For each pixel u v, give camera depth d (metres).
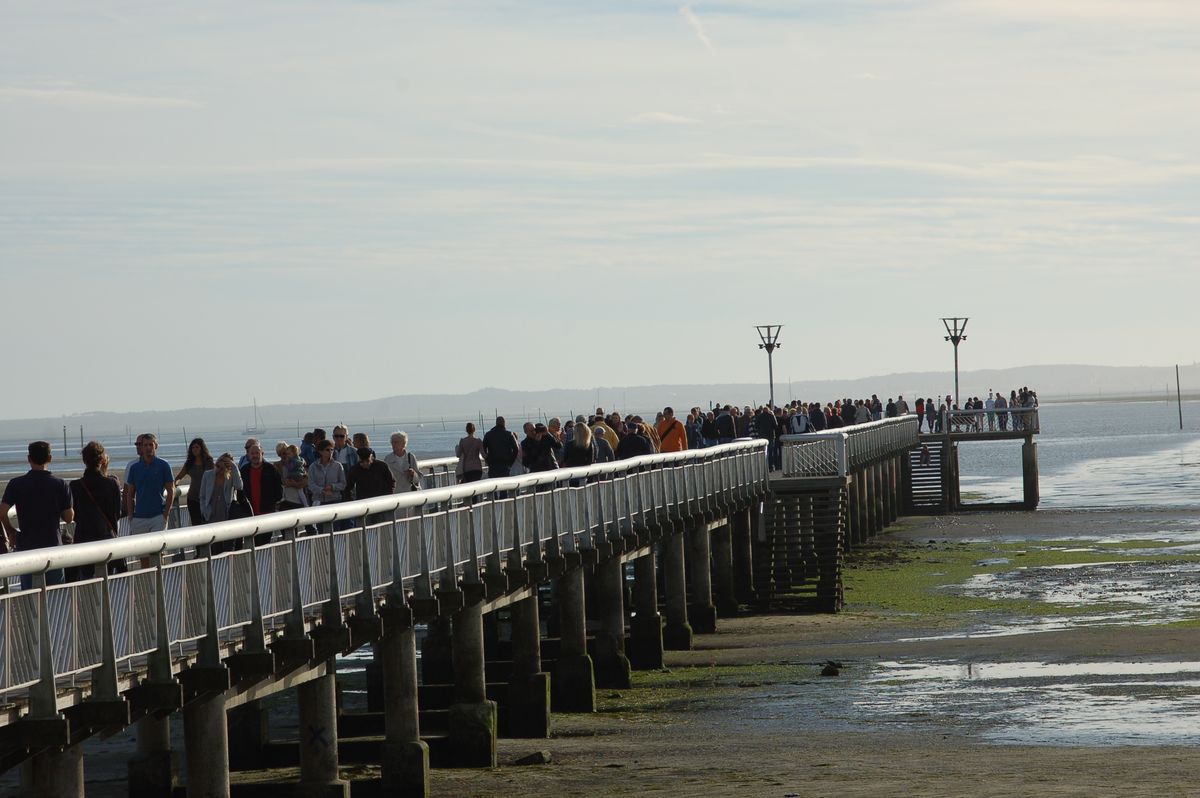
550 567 42.03
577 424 51.84
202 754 24.00
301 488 38.16
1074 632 58.22
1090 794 31.70
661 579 78.00
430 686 44.47
